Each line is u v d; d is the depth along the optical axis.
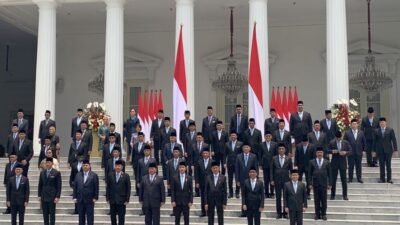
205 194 12.60
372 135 15.80
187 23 19.70
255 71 17.78
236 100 24.86
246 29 24.91
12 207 12.83
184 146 15.08
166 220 13.55
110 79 20.06
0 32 25.89
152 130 16.47
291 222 11.80
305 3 22.53
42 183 12.74
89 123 18.50
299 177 13.13
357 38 24.16
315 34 24.52
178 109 17.88
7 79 28.92
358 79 23.16
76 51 26.23
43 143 15.55
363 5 22.88
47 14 20.73
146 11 23.45
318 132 14.56
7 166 13.82
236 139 14.32
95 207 14.57
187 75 19.34
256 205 11.81
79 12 23.66
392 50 23.73
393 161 16.70
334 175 14.13
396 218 13.10
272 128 15.77
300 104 15.69
